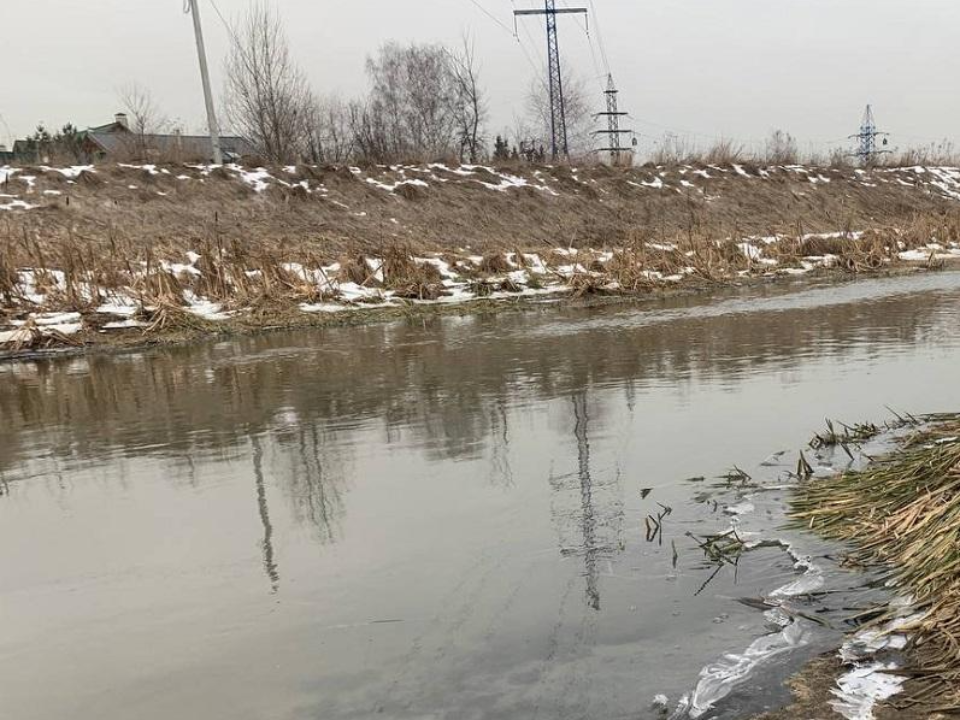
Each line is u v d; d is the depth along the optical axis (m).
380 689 2.63
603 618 3.01
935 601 2.90
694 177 28.28
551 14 45.19
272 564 3.65
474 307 13.89
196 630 3.09
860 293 13.88
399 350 9.77
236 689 2.68
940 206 31.81
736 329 10.23
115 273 12.68
